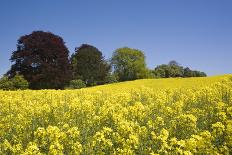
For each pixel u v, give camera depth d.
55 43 61.25
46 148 9.91
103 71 79.19
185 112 15.23
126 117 12.80
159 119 12.28
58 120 13.88
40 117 14.17
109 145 9.81
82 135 11.30
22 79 48.75
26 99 21.70
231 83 23.88
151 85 41.84
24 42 60.00
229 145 9.53
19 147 10.20
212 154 8.98
